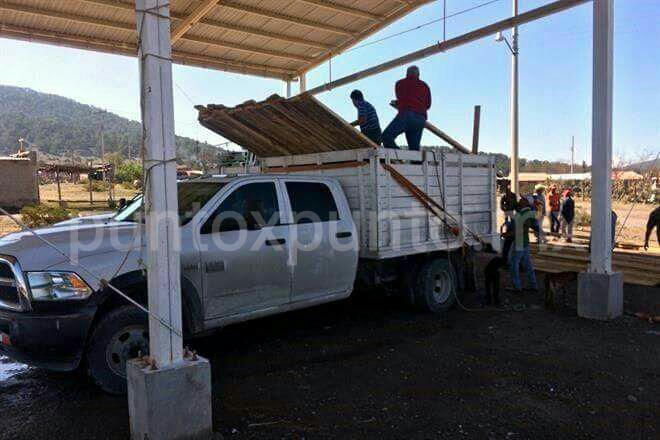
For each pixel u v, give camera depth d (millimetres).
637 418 4160
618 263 11281
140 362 3570
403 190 6992
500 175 10328
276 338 6301
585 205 34438
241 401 4406
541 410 4281
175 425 3479
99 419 4055
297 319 7215
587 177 53781
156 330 3469
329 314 7508
